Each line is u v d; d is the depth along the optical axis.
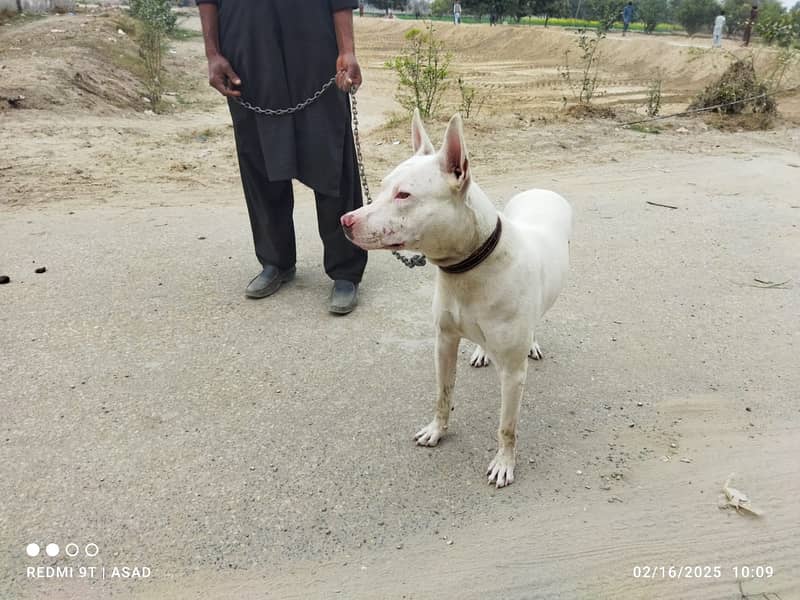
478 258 2.58
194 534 2.58
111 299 4.49
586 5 48.25
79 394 3.44
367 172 7.64
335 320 4.32
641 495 2.85
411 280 4.95
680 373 3.78
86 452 3.01
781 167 8.28
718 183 7.54
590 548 2.57
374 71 20.17
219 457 3.02
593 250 5.55
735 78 11.69
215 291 4.67
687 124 10.77
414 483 2.90
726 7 33.69
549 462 3.05
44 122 9.25
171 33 24.05
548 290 3.07
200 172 7.61
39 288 4.59
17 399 3.38
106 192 6.77
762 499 2.84
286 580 2.40
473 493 2.85
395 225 2.50
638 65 22.09
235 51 3.86
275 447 3.10
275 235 4.54
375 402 3.47
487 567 2.48
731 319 4.41
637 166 8.22
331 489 2.85
